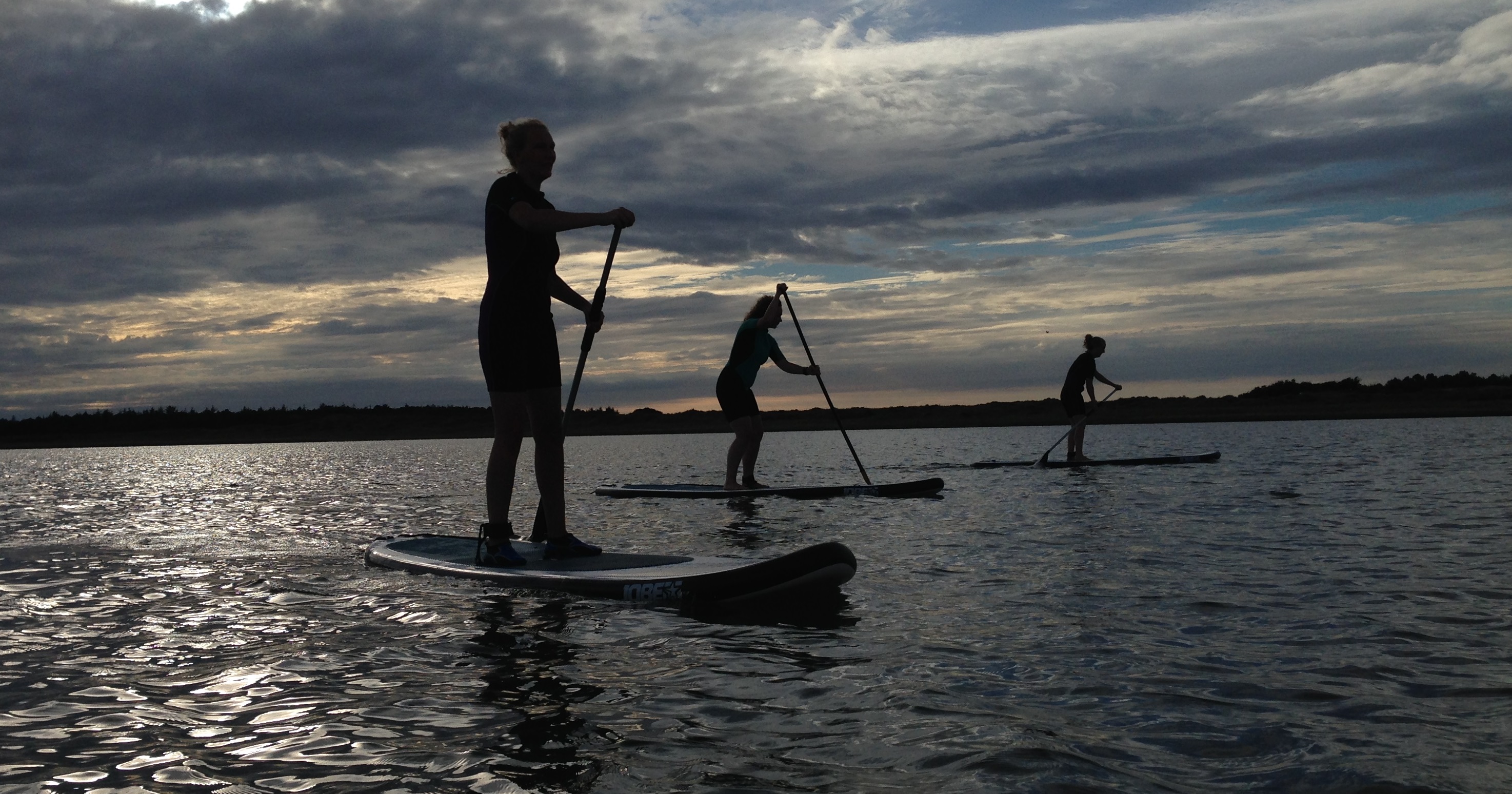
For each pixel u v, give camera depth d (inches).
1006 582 162.2
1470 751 76.4
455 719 89.5
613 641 122.4
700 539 237.5
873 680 101.0
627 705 93.3
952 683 99.2
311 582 174.9
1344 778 70.8
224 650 120.5
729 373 372.2
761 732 83.8
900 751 78.2
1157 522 244.8
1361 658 107.0
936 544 213.9
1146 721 85.2
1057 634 121.7
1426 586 150.3
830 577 145.6
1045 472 454.3
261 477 592.7
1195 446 706.2
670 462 754.8
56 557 216.2
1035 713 88.0
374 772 75.5
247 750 81.5
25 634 131.6
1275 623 126.1
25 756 80.9
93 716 92.7
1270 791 68.4
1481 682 96.3
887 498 341.4
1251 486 343.3
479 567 175.2
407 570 186.9
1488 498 284.0
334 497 409.4
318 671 108.5
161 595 162.4
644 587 152.4
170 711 94.0
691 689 98.8
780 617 136.6
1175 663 106.3
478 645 121.3
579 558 181.8
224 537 256.2
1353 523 233.6
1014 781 70.5
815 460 686.5
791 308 375.6
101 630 134.2
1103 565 177.6
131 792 72.1
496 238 173.0
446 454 1011.9
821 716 88.4
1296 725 83.7
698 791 69.9
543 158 175.3
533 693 98.0
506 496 179.0
